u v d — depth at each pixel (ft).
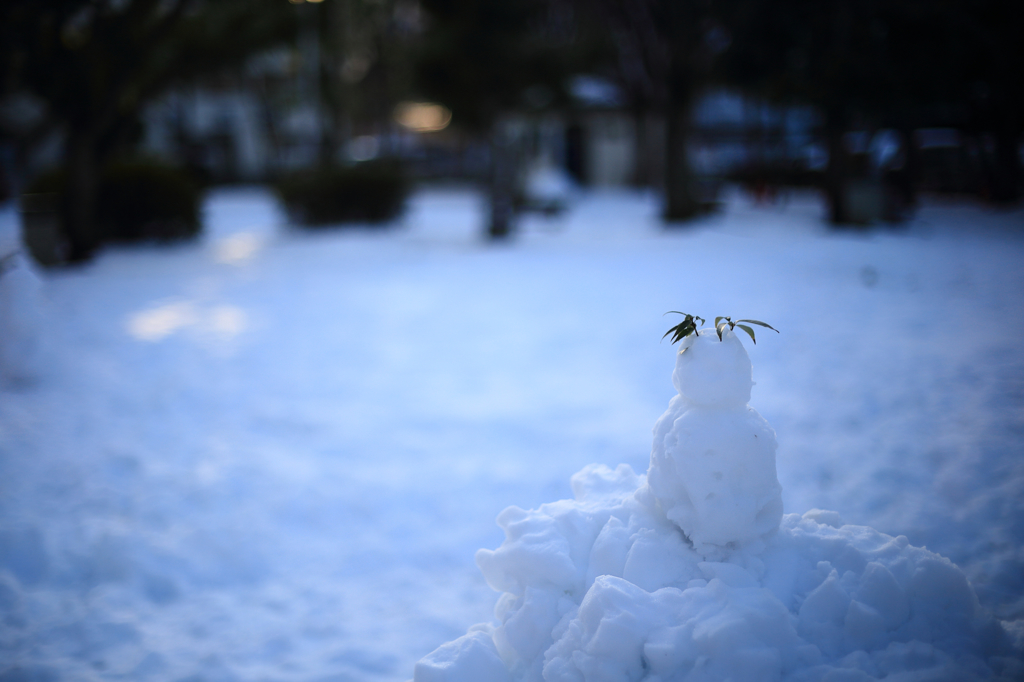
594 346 23.63
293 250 49.93
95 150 46.65
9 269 21.39
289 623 10.51
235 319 29.58
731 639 6.55
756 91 60.34
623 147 102.12
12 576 11.51
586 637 7.08
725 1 50.62
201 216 54.29
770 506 7.67
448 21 49.88
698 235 49.65
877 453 13.50
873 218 47.11
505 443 16.48
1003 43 45.34
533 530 8.09
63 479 14.69
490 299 31.86
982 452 12.77
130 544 12.14
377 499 14.14
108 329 27.81
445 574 11.74
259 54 52.85
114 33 42.50
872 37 46.14
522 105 56.39
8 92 45.01
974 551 10.14
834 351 19.79
